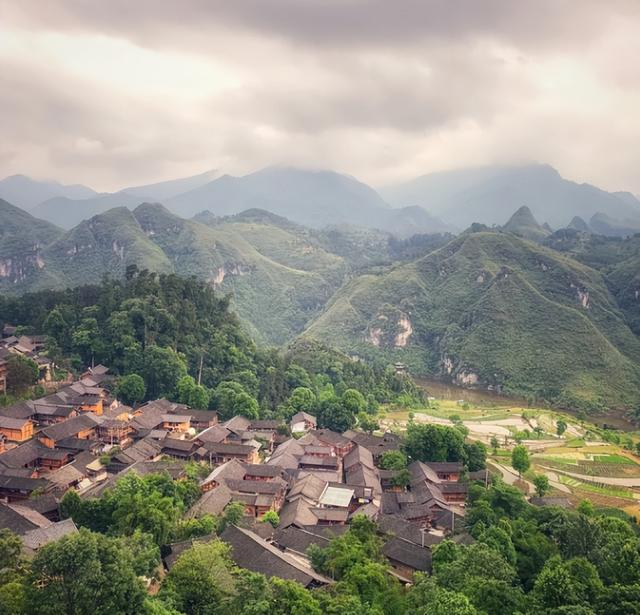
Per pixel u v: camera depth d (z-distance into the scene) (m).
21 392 155.75
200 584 69.38
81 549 57.47
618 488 162.62
